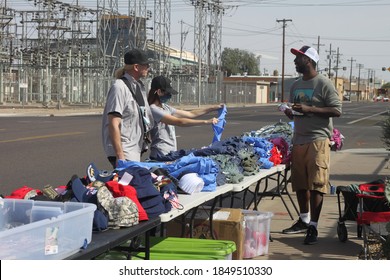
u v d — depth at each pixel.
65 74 53.72
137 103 5.28
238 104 79.31
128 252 4.29
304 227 6.82
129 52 5.29
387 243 5.20
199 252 4.51
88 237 3.38
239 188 5.57
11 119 31.41
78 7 52.09
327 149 6.49
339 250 6.09
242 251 5.52
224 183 5.60
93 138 20.12
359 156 15.79
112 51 53.25
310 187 6.42
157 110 6.06
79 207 3.47
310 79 6.54
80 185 3.91
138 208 3.93
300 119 6.55
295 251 6.04
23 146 16.97
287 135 8.26
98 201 3.74
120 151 5.06
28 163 13.25
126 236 3.62
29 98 51.34
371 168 13.02
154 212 4.09
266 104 85.19
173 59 82.31
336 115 6.41
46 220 3.06
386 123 9.53
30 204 3.52
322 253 5.96
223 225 5.49
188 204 4.50
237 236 5.45
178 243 4.78
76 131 23.12
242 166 6.25
